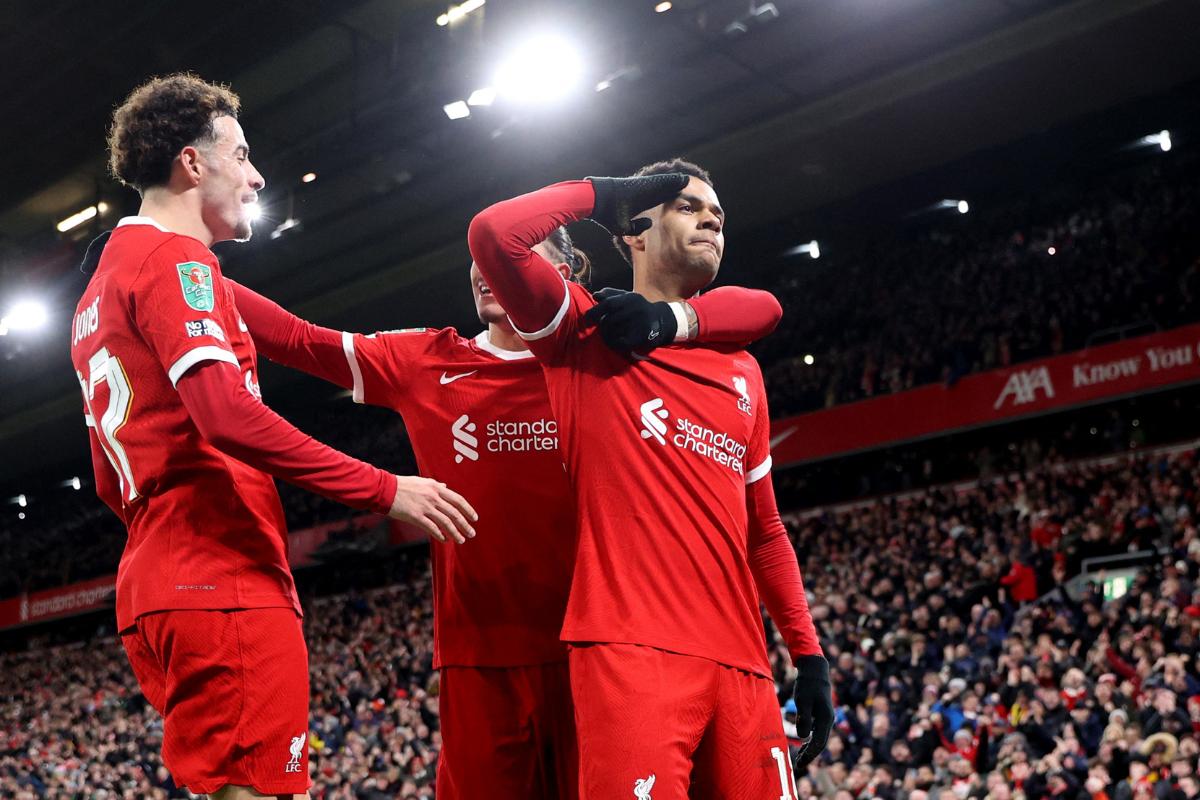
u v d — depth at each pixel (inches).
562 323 98.8
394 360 131.0
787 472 936.3
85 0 711.7
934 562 637.3
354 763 595.8
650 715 87.4
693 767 94.8
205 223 99.4
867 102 812.6
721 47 754.8
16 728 989.8
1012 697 433.7
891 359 897.5
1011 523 663.1
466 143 840.3
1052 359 768.3
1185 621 432.5
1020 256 951.6
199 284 90.0
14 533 1542.8
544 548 122.3
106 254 94.7
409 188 926.4
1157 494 622.8
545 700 119.3
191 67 788.6
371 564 1112.8
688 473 97.2
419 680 743.1
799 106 839.1
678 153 892.0
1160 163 933.2
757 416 108.3
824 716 106.0
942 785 388.2
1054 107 807.7
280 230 920.3
